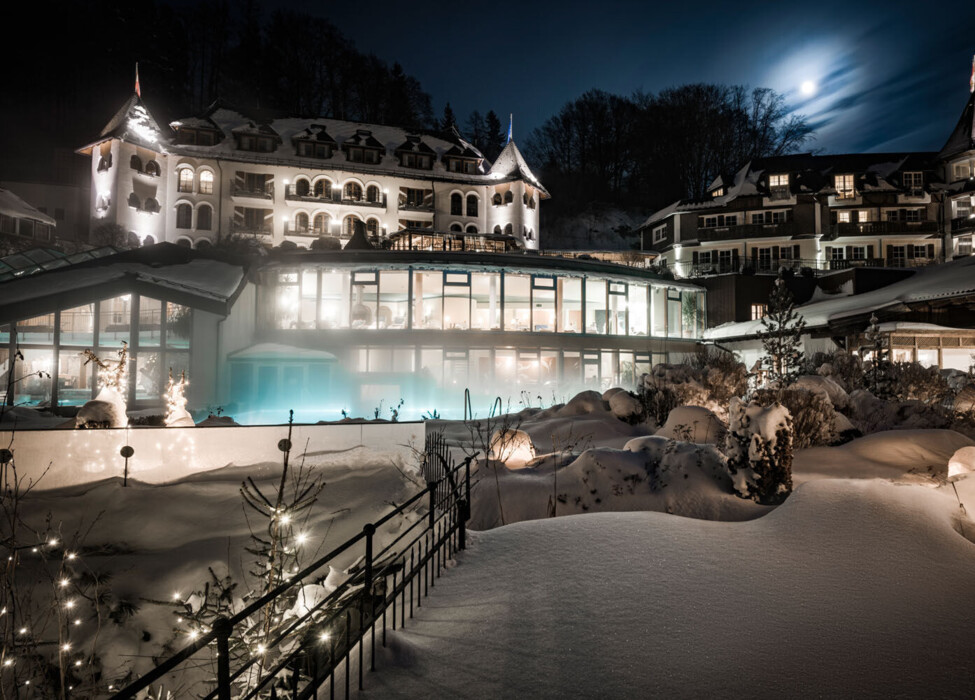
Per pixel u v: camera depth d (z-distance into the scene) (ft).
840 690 12.16
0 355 88.07
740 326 130.93
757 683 12.46
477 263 110.11
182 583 23.11
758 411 30.32
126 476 30.27
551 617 15.83
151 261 95.61
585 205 302.45
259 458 32.91
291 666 15.20
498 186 204.54
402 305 140.56
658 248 209.56
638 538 20.93
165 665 8.72
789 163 201.16
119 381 39.68
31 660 19.36
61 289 79.41
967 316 102.12
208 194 178.50
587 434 53.57
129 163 169.07
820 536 20.24
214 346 88.53
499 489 30.17
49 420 59.31
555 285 116.88
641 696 12.16
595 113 332.80
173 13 283.59
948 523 21.09
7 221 161.89
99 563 23.73
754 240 187.01
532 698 12.36
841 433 45.98
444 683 13.19
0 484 28.02
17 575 22.41
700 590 16.93
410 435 35.86
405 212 195.00
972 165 181.98
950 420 48.44
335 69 301.22
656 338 127.03
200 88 286.66
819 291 146.00
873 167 194.70
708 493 28.96
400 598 18.12
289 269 107.34
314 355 96.99
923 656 13.38
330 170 189.06
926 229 181.78
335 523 26.68
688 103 311.88
